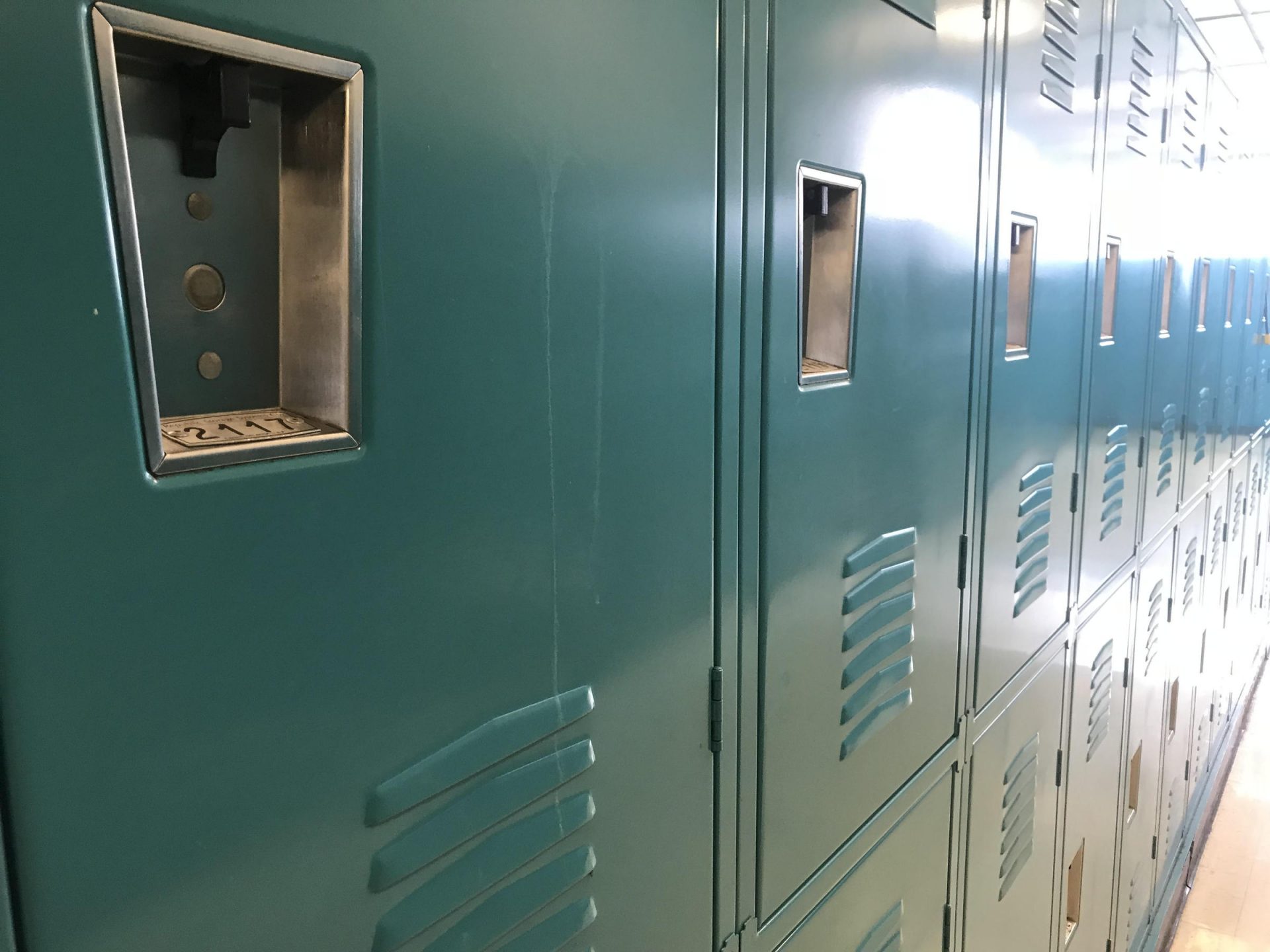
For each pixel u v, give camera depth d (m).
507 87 0.68
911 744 1.44
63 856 0.50
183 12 0.50
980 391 1.54
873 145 1.14
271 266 0.63
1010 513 1.73
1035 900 2.13
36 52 0.45
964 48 1.35
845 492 1.17
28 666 0.48
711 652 0.97
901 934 1.47
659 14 0.80
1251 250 4.58
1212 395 3.82
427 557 0.67
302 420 0.62
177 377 0.59
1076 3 1.81
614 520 0.83
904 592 1.35
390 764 0.66
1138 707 2.97
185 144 0.57
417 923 0.69
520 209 0.70
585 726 0.82
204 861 0.56
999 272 1.56
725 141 0.90
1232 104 3.62
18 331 0.46
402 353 0.63
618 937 0.89
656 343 0.85
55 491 0.48
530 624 0.76
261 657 0.58
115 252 0.49
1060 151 1.80
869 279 1.17
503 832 0.75
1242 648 5.49
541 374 0.74
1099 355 2.19
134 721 0.52
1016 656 1.84
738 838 1.04
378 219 0.60
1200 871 4.16
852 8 1.07
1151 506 2.91
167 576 0.53
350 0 0.58
